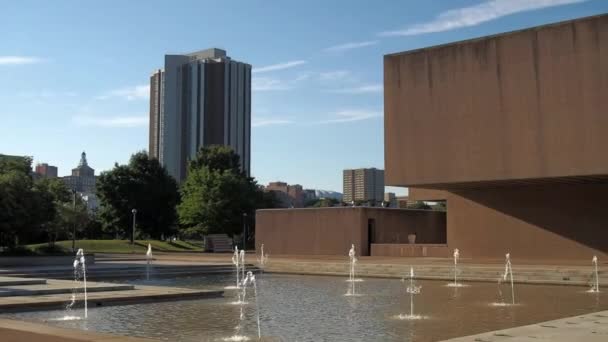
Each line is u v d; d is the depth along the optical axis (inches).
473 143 1199.6
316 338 427.8
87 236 3011.8
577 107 1088.2
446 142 1232.8
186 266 1177.4
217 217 2429.9
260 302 659.4
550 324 442.6
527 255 1291.8
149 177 2817.4
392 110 1307.8
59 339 373.1
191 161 2920.8
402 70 1300.4
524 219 1301.7
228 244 2292.1
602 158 1058.1
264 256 1652.3
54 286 714.2
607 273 863.7
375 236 1664.6
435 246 1445.6
